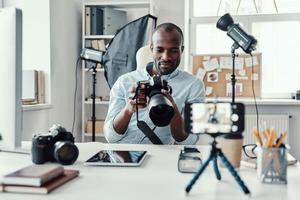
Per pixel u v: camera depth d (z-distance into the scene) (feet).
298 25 10.19
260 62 9.79
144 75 5.16
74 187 2.33
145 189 2.30
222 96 9.89
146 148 3.88
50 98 8.66
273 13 10.23
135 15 10.19
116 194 2.19
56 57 8.96
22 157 3.35
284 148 2.46
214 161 2.45
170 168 2.90
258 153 2.57
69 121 9.75
